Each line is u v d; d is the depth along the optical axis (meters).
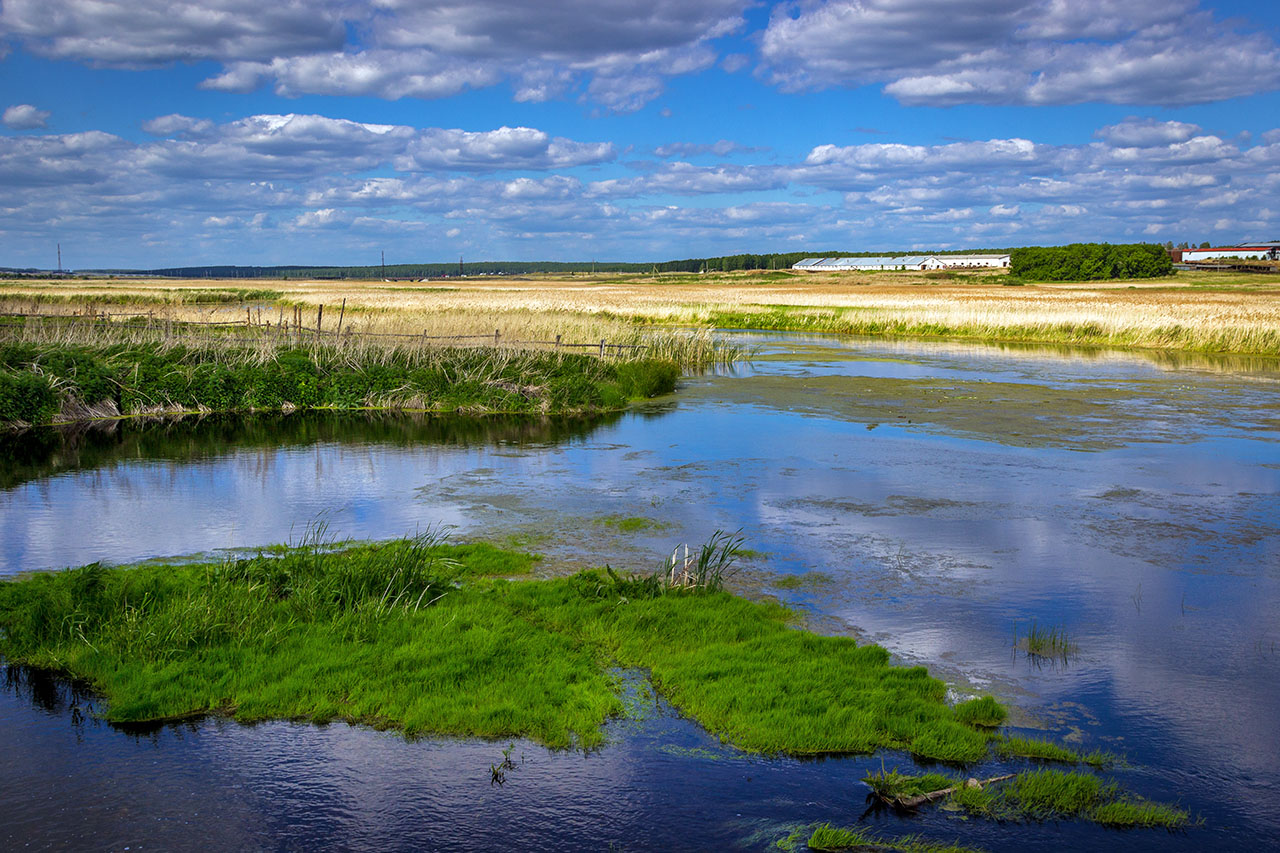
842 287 110.25
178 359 23.27
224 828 5.23
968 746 6.00
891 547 10.59
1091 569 9.86
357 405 21.91
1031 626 8.24
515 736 6.26
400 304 59.34
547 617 8.03
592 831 5.25
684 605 8.29
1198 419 20.52
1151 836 5.24
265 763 5.90
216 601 7.80
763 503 12.64
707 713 6.44
